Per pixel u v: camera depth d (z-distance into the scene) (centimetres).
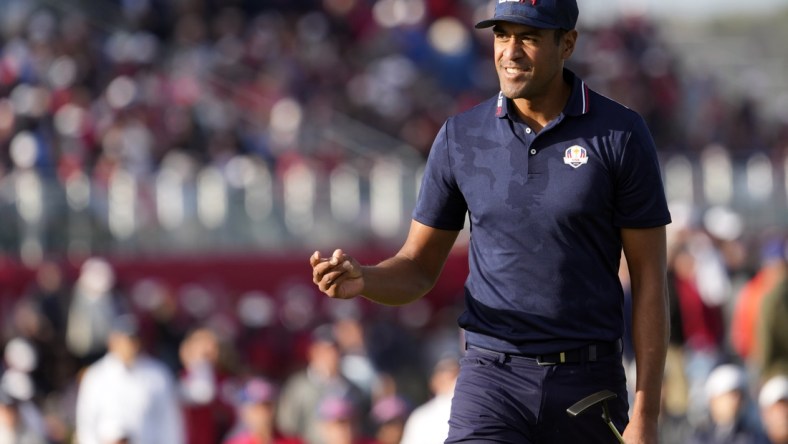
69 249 5475
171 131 6406
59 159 5781
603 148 1686
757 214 7488
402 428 3566
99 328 4797
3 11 7219
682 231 4466
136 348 3597
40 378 4750
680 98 9788
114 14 7762
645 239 1706
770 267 4100
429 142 7731
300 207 6066
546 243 1703
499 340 1742
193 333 4388
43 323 4891
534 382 1723
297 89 7662
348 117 7594
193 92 6962
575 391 1719
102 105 6412
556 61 1686
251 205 5944
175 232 5741
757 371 4084
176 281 5672
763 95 10869
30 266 5338
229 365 4144
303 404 3856
